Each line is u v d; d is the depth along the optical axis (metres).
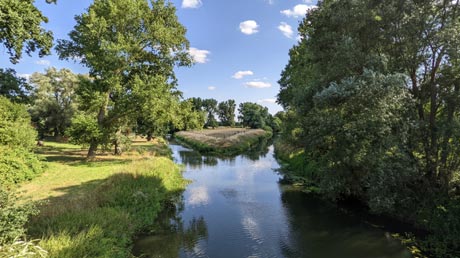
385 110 9.84
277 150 36.53
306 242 9.69
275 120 100.69
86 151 27.25
